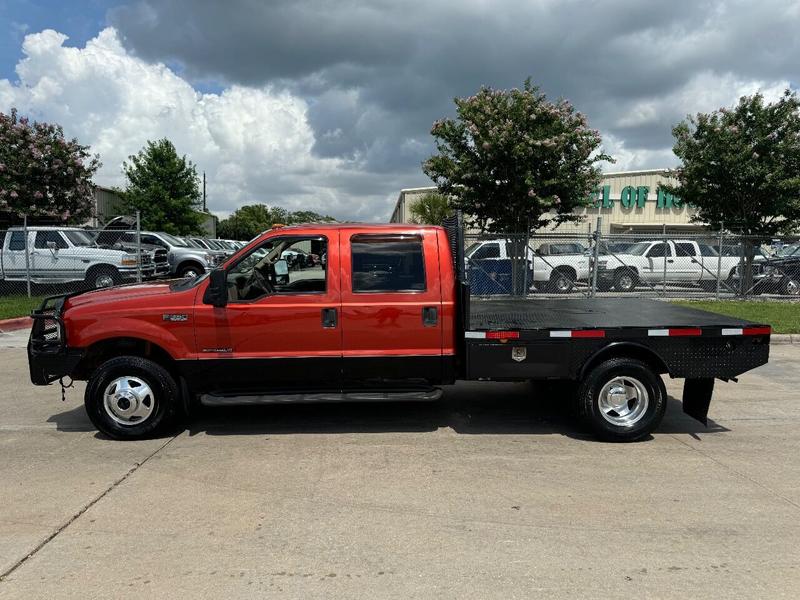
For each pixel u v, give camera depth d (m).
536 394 7.15
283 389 5.51
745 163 14.62
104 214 31.72
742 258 15.68
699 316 6.11
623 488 4.32
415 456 5.00
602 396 5.38
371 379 5.48
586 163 15.27
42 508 3.97
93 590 3.02
